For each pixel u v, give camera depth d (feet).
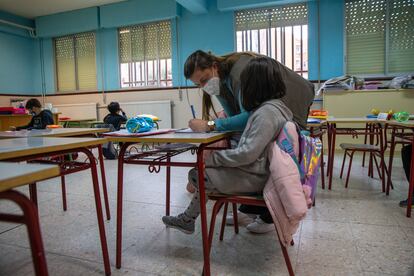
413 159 6.56
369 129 10.60
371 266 4.54
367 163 12.79
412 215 6.65
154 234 5.95
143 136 4.39
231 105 5.67
